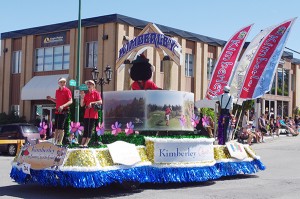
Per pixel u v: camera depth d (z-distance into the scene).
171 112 11.49
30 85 30.78
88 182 8.45
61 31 30.28
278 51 16.41
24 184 10.45
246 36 17.62
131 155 9.31
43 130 10.63
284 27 16.42
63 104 10.15
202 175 10.44
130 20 27.73
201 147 10.57
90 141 10.47
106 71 21.22
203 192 9.52
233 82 17.69
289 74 41.53
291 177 12.02
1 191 9.48
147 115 11.37
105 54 27.56
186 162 10.21
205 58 33.25
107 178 8.71
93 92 9.96
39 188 9.91
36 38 31.88
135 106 11.49
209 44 33.62
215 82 17.88
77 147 8.92
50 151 8.90
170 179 9.90
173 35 30.48
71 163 8.55
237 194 9.28
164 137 10.31
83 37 28.77
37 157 9.05
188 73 32.19
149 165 9.71
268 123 30.97
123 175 9.01
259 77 16.36
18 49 33.00
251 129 24.66
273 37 16.53
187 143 10.28
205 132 14.10
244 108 23.77
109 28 27.41
